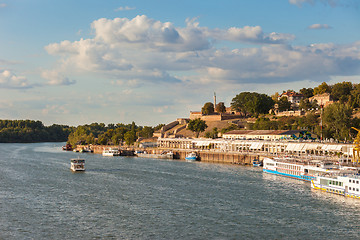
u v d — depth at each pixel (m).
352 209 104.69
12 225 89.69
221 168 197.00
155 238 81.12
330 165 154.12
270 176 163.62
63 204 110.44
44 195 123.06
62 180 155.12
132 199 116.94
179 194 124.25
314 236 83.12
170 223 91.44
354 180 117.88
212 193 125.50
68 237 81.75
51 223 91.44
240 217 96.62
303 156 188.75
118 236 82.38
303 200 115.19
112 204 110.38
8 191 129.38
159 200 115.38
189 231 85.56
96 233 84.25
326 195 122.19
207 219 94.69
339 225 90.62
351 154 184.75
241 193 125.38
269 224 90.94
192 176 164.75
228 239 80.69
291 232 85.38
